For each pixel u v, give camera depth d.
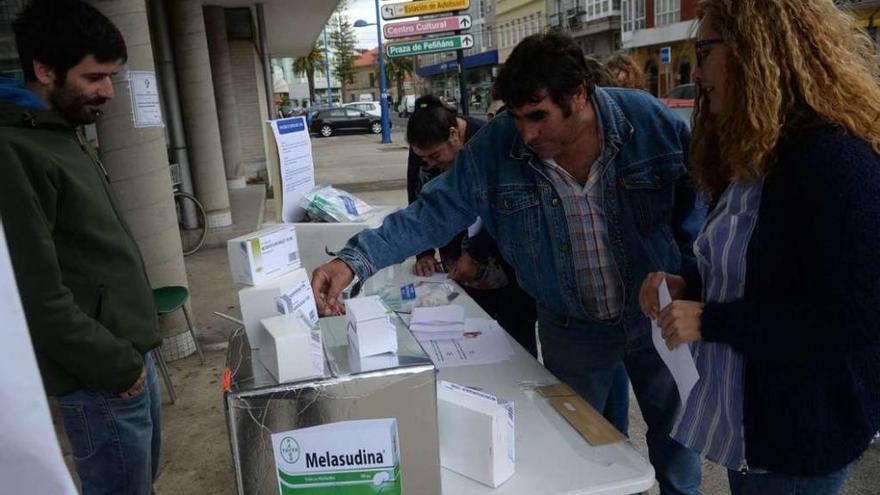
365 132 25.42
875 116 0.96
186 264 5.54
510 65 1.39
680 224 1.67
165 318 3.39
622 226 1.58
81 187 1.46
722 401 1.16
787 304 1.00
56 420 2.73
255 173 10.83
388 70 48.06
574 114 1.41
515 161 1.61
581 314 1.68
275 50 18.67
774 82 0.96
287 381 0.91
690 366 1.11
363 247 1.53
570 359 1.78
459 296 2.14
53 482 0.49
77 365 1.40
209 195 6.44
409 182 2.58
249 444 0.91
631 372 1.79
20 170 1.30
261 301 1.07
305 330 0.93
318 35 14.91
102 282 1.50
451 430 1.14
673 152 1.54
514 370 1.58
